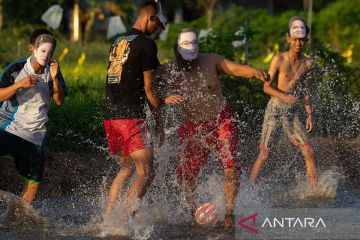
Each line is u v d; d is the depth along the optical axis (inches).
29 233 714.2
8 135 728.3
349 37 2559.1
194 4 3316.9
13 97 727.7
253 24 2704.2
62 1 2418.8
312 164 886.4
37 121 733.9
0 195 758.5
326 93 1131.3
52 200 860.6
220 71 748.6
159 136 748.6
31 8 2317.9
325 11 2829.7
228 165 741.3
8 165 903.1
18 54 1734.7
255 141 1047.6
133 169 738.2
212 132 749.3
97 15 2923.2
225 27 2687.0
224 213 752.3
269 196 870.4
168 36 2224.4
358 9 2719.0
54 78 730.2
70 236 705.6
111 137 730.8
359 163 1018.1
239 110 1122.7
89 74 1441.9
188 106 750.5
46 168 922.1
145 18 733.9
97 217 780.0
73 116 1047.6
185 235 708.7
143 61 713.6
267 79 741.3
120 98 719.1
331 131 1111.0
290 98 861.2
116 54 726.5
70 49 1996.8
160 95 737.6
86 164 954.7
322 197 877.8
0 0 2363.4
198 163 759.7
